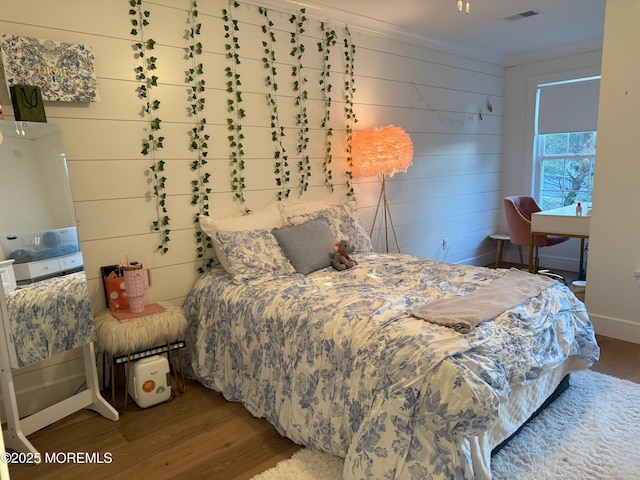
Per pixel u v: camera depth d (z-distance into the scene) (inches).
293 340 84.3
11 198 79.7
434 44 176.9
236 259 107.5
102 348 94.6
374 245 167.0
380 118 161.8
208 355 106.0
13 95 81.7
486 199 216.7
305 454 79.5
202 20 114.5
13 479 76.9
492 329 71.3
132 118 105.7
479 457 65.2
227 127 122.2
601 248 128.3
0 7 87.1
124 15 102.2
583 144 197.8
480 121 205.3
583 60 188.7
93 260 103.3
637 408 90.5
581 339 91.7
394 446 63.4
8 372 80.3
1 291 78.2
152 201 110.9
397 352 67.4
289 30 132.2
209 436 87.4
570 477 71.4
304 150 140.6
